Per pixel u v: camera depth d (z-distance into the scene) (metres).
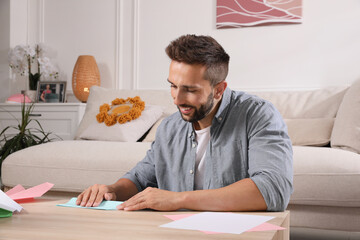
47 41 4.62
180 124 1.50
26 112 3.71
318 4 3.68
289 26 3.77
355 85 2.54
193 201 1.10
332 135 2.51
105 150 2.50
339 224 2.05
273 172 1.17
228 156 1.37
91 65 4.20
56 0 4.60
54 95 4.26
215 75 1.19
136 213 1.07
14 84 4.68
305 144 2.63
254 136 1.30
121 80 4.35
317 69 3.68
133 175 1.49
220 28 3.98
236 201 1.10
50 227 0.89
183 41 1.17
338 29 3.62
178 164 1.46
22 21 4.70
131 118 3.03
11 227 0.89
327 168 2.05
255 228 0.88
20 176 2.56
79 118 3.80
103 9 4.43
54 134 3.86
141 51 4.27
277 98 3.04
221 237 0.80
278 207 1.13
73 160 2.48
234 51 3.93
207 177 1.40
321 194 2.04
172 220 0.97
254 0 3.85
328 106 2.85
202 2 4.05
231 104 1.42
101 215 1.04
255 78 3.87
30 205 1.21
